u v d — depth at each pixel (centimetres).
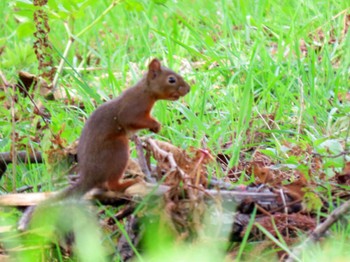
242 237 840
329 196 869
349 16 1536
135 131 896
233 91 1324
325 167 948
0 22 1831
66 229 845
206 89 1305
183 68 1481
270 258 816
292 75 1341
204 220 822
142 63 1491
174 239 812
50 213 846
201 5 1892
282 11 1695
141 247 835
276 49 1553
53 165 962
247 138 1166
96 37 1644
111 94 1367
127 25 1803
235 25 1733
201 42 1479
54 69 1260
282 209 859
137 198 851
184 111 1191
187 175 857
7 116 1161
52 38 1675
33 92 1259
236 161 1051
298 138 1123
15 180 1005
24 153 1059
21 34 1385
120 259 819
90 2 1389
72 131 1113
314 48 1498
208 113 1262
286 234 846
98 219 871
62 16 1398
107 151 856
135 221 843
